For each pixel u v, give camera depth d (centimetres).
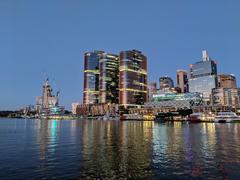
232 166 3694
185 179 3039
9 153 4934
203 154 4759
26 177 3131
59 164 3850
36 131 12362
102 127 16775
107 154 4766
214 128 14762
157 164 3834
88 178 3080
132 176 3164
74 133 10744
